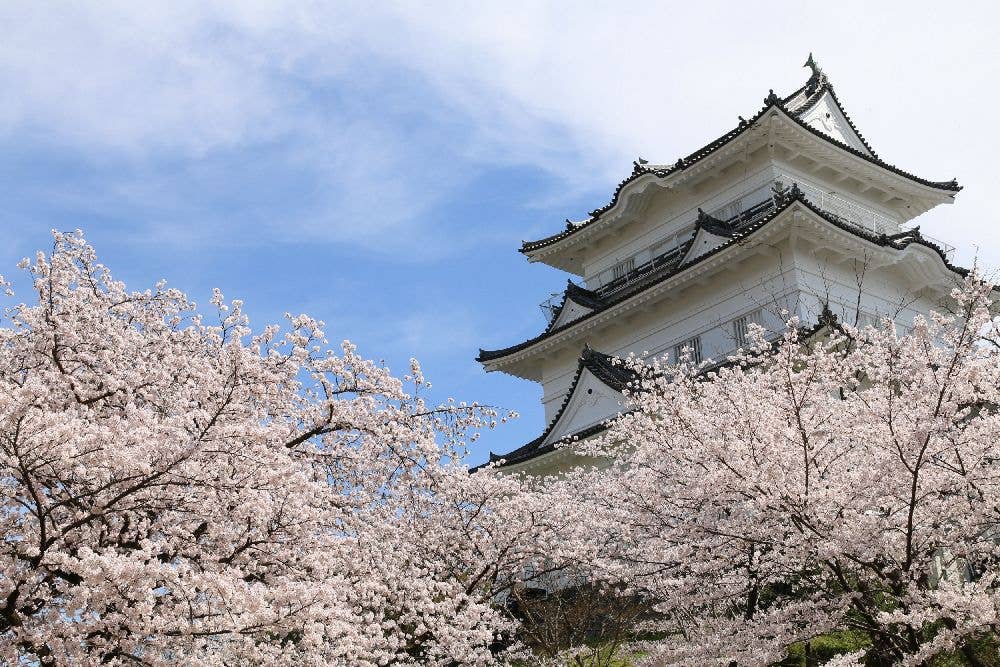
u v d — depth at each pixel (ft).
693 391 53.67
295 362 35.70
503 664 46.68
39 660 24.94
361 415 37.83
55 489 27.40
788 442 37.04
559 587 59.06
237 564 29.27
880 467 33.53
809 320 88.38
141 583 23.06
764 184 106.11
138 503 27.30
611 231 122.11
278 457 28.55
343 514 35.94
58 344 33.01
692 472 40.40
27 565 26.14
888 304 99.96
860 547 32.07
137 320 38.78
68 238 38.04
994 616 28.81
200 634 24.53
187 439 26.13
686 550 39.73
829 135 113.39
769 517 35.88
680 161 110.42
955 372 31.94
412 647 38.32
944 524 34.73
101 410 33.32
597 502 52.26
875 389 36.96
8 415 22.99
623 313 104.99
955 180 116.06
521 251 128.77
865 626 34.45
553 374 116.78
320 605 26.04
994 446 33.71
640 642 49.78
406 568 39.34
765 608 44.09
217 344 37.60
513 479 50.11
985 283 31.89
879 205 116.16
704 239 102.99
